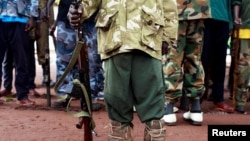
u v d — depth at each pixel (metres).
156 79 3.21
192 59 4.96
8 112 5.71
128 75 3.20
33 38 6.82
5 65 6.93
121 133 3.30
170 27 3.31
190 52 4.96
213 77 6.20
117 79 3.20
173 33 3.33
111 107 3.28
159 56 3.24
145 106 3.23
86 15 3.31
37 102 6.54
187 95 5.10
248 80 6.16
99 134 4.62
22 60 6.07
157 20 3.19
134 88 3.25
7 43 6.09
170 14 3.31
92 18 5.78
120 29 3.14
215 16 5.74
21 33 6.02
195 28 4.88
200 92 5.05
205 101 6.95
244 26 6.11
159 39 3.24
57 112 5.76
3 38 6.04
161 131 3.25
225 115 5.95
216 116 5.83
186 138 4.56
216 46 5.98
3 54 6.19
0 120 5.21
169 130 4.89
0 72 6.36
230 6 6.01
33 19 6.04
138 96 3.25
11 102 6.48
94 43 5.88
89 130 3.40
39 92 7.66
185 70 5.05
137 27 3.14
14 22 5.96
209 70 6.46
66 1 5.81
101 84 6.60
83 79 3.34
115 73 3.20
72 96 3.39
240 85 6.18
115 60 3.19
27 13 6.03
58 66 5.95
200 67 5.00
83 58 3.33
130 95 3.28
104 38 3.24
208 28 5.78
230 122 5.43
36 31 6.80
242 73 6.14
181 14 4.82
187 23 4.86
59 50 5.91
